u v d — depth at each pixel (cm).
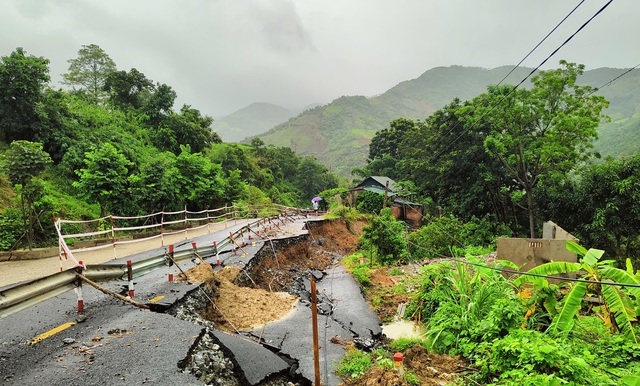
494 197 3003
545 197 2598
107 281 758
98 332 608
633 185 1922
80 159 2423
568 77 2205
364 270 1552
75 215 2045
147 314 691
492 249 2012
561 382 504
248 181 5175
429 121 5131
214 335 651
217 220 3039
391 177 5503
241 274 1210
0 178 1897
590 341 743
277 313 955
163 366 514
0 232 1438
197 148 4394
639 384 505
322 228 2903
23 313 684
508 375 569
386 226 1823
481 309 848
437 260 1723
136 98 4403
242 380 564
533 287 892
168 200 2250
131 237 1870
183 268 1098
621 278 739
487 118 2561
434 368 706
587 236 2142
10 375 469
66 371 485
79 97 4266
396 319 1065
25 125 2338
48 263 1211
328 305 1151
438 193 3622
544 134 2355
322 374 646
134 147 3184
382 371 617
